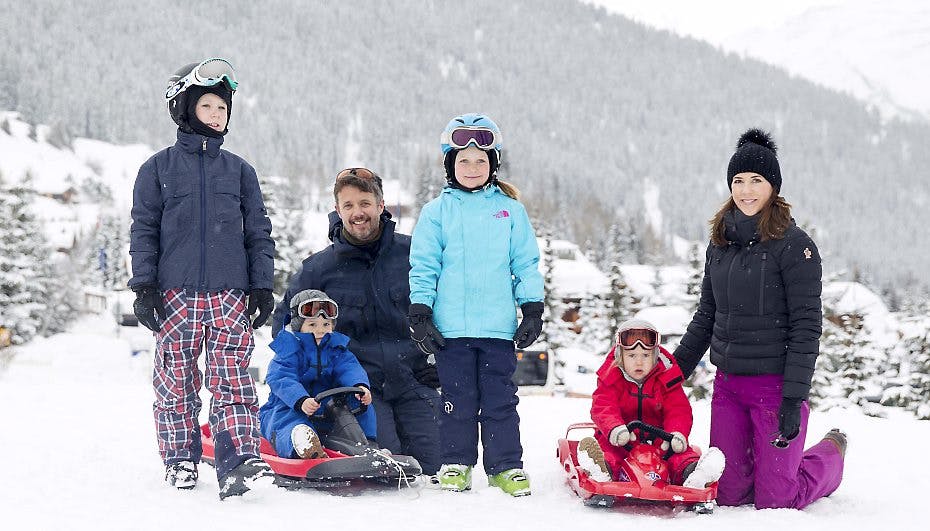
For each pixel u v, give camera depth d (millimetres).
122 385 12938
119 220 111625
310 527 4211
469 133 5676
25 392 11016
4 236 47969
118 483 5227
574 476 5168
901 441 7891
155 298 5102
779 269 5133
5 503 4598
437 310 5625
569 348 45375
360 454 5340
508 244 5648
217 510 4570
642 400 5438
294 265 48188
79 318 65625
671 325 43938
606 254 131500
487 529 4277
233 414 5012
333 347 5988
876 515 4926
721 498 5262
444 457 5512
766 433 5102
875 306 54469
